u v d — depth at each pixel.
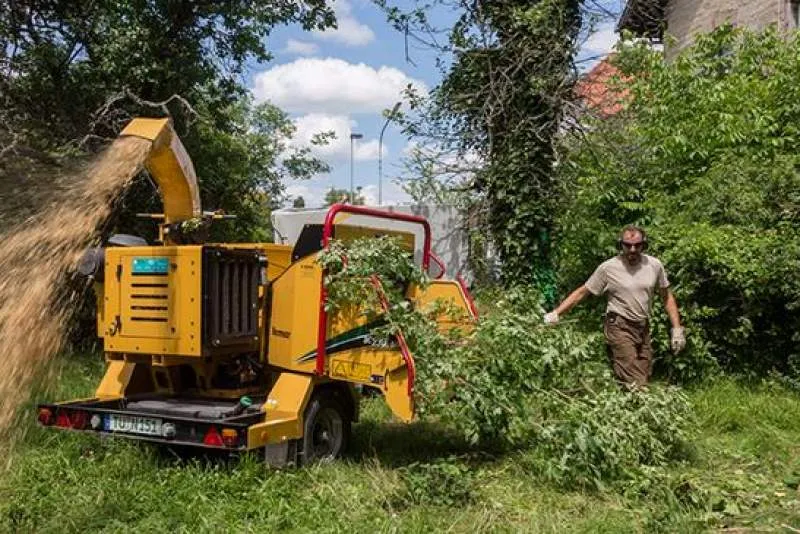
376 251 5.84
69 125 11.66
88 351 10.23
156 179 6.47
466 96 11.73
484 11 11.66
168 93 12.46
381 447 6.54
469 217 12.09
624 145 10.55
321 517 4.77
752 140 9.96
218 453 5.89
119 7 11.65
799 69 10.45
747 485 5.42
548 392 5.95
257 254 6.00
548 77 11.40
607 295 7.11
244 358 6.04
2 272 5.82
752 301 8.80
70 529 4.60
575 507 5.13
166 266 5.64
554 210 11.29
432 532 4.59
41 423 5.99
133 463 5.58
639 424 5.90
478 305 7.86
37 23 11.92
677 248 8.88
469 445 6.52
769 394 8.30
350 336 5.83
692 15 18.28
